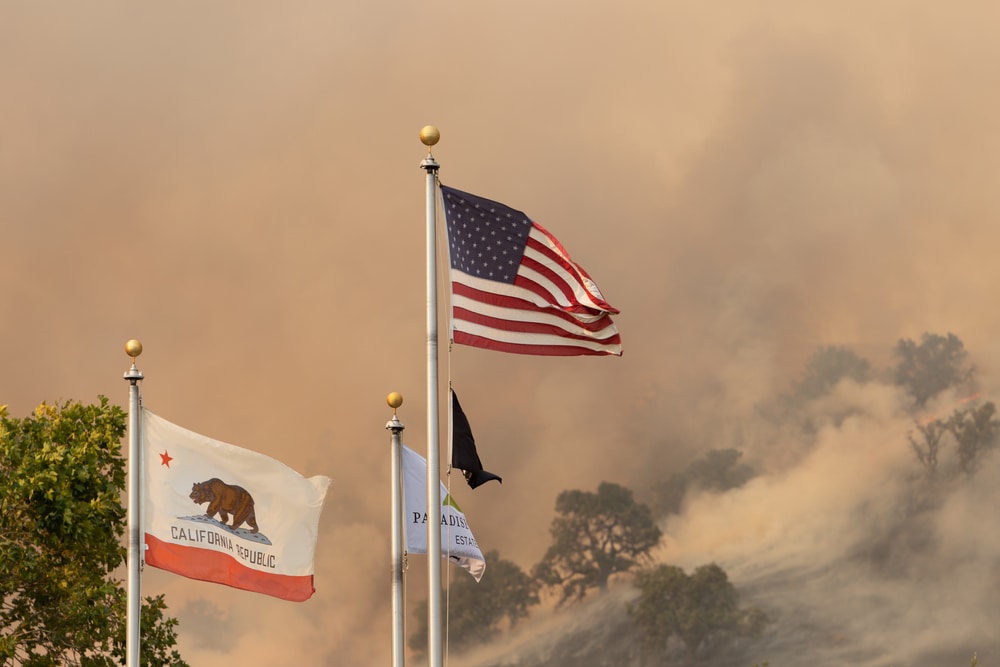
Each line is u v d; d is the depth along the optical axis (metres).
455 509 33.38
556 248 27.73
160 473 29.39
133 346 29.77
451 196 27.81
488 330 27.08
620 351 27.41
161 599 40.22
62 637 38.12
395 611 31.17
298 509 30.33
